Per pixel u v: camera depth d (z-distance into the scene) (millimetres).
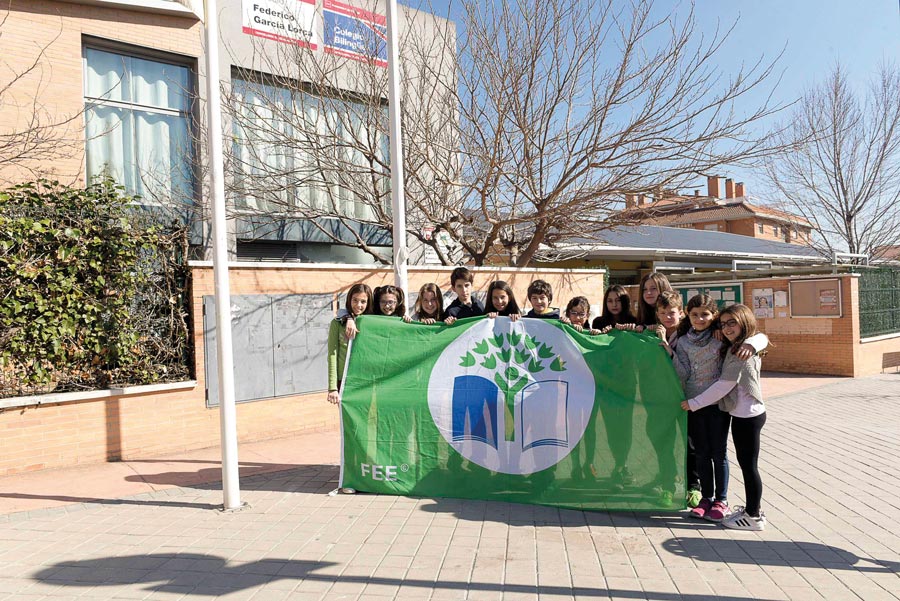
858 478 6133
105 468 6773
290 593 3795
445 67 11625
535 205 10555
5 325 6477
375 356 5879
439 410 5652
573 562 4176
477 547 4438
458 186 10812
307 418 8523
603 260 19016
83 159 9500
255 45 11211
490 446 5508
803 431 8367
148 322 7418
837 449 7352
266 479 6293
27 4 9094
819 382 13000
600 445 5227
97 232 6988
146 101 10469
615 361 5273
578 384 5367
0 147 8047
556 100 10055
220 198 5316
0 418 6461
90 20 9641
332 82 11328
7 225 6402
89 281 6961
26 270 6527
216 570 4125
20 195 6688
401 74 10906
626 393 5199
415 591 3797
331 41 11664
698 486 5332
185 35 10578
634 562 4168
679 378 5086
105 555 4398
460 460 5570
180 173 10734
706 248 19188
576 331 5477
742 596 3686
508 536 4641
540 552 4344
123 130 10273
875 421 9039
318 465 6859
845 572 3994
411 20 11141
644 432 5105
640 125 9766
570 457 5297
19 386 6648
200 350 7664
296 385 8438
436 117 11594
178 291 7602
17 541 4688
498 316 5746
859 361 13781
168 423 7453
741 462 4785
